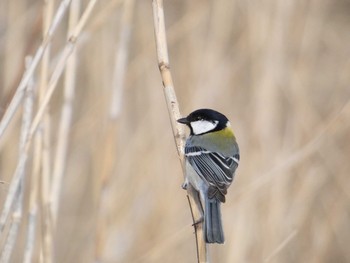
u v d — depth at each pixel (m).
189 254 11.48
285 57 12.38
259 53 12.33
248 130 12.14
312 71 12.88
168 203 11.59
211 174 8.58
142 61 12.70
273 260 11.46
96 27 10.62
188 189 8.55
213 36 12.52
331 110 13.80
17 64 11.88
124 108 12.65
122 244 11.05
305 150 11.17
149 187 11.72
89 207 12.65
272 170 11.07
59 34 13.47
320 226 12.66
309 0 12.80
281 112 12.45
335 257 13.05
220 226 7.97
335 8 15.16
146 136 12.12
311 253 12.37
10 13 12.46
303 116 12.38
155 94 12.55
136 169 11.83
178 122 8.36
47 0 9.46
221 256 11.42
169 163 11.89
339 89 13.84
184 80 12.43
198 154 8.69
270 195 11.55
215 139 9.08
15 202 8.19
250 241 11.37
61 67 8.39
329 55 14.35
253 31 12.45
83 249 12.16
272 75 12.14
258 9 12.52
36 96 10.22
